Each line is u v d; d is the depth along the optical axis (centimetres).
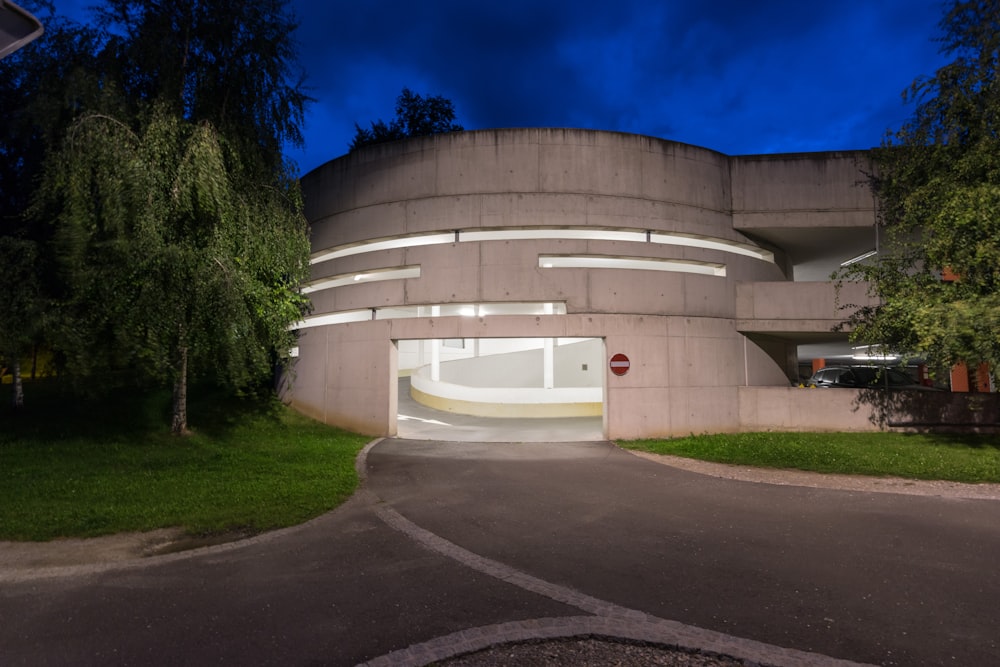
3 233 1282
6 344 1071
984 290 1165
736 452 1159
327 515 718
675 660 353
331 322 1711
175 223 1112
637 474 988
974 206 1118
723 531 638
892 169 1459
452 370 2744
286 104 1327
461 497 816
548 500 796
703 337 1491
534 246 1434
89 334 1070
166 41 1184
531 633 388
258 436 1387
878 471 962
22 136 1206
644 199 1496
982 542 586
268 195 1315
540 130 1484
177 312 1063
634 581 488
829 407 1488
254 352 1204
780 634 386
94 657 359
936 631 388
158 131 1088
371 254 1551
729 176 1627
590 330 1407
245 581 491
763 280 1680
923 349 1169
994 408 1405
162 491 822
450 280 1448
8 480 877
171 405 1619
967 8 1246
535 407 2195
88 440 1217
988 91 1228
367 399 1520
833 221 1588
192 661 352
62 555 565
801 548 574
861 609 426
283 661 352
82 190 1026
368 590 470
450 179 1497
